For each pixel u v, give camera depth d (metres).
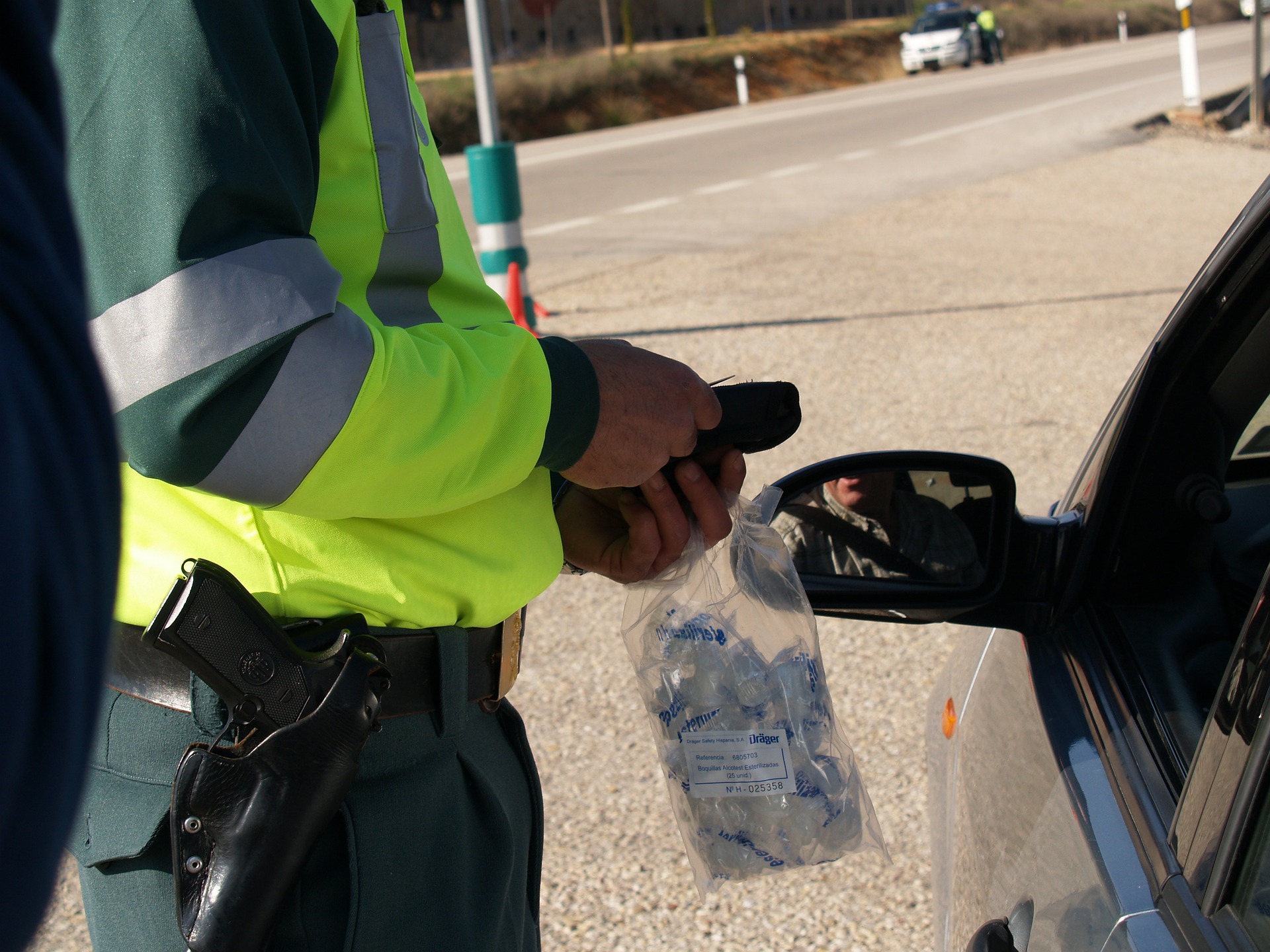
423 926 1.14
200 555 1.08
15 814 0.36
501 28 45.53
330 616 1.10
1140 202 12.11
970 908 1.59
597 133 24.69
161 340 0.86
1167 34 44.06
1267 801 1.01
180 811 1.01
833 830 1.38
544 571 1.28
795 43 40.34
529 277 9.65
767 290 8.90
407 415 0.97
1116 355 6.95
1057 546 1.60
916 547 1.61
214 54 0.88
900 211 12.09
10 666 0.34
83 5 0.90
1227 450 1.60
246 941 1.00
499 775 1.28
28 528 0.36
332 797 1.04
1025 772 1.50
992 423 5.85
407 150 1.11
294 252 0.92
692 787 1.38
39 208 0.40
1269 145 15.27
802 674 1.41
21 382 0.38
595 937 2.57
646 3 51.22
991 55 34.84
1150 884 1.15
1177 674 1.42
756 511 1.47
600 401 1.13
